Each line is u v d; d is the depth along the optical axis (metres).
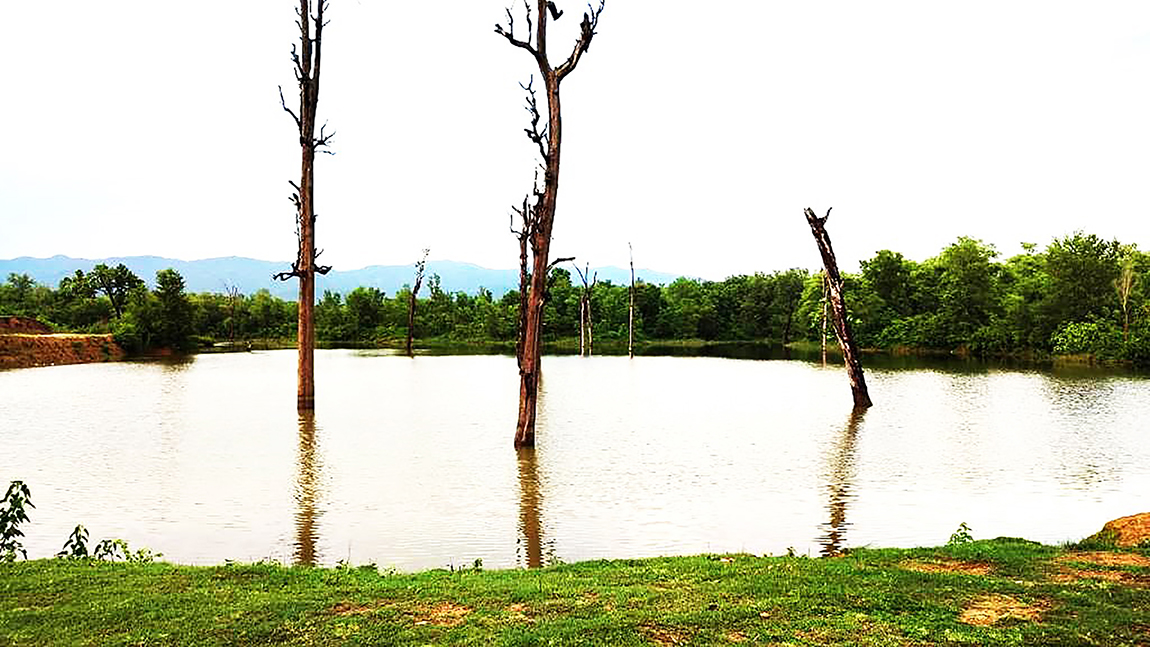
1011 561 9.45
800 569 9.33
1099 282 69.06
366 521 14.23
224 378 47.22
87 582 8.70
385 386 42.78
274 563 9.95
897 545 12.84
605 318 110.38
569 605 7.91
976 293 78.31
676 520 14.40
